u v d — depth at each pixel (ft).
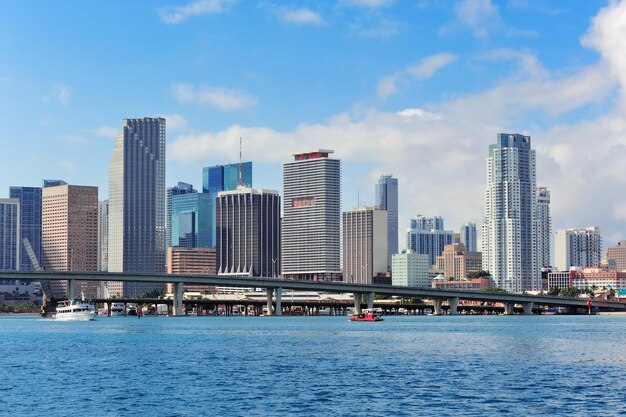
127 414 407.85
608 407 417.49
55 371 588.09
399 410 411.75
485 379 524.11
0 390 489.67
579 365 608.19
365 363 629.92
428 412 406.00
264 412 409.69
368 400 442.09
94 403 439.63
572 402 431.84
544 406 420.77
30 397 460.96
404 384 501.97
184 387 497.05
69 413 411.75
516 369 581.12
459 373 556.92
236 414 405.39
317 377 539.70
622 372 560.20
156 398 454.40
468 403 430.20
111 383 517.55
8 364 642.22
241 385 503.61
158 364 631.56
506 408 415.44
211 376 549.54
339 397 452.76
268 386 498.28
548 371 568.00
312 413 405.80
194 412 411.75
